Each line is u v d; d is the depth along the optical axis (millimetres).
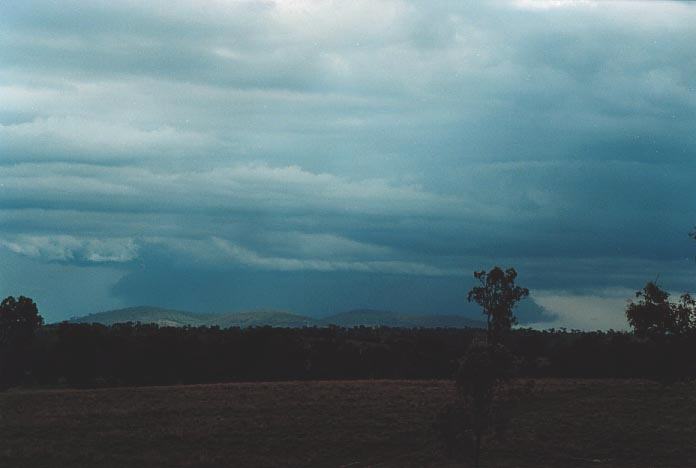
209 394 88312
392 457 63688
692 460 62719
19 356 124812
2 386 122938
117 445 66125
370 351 135500
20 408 80625
